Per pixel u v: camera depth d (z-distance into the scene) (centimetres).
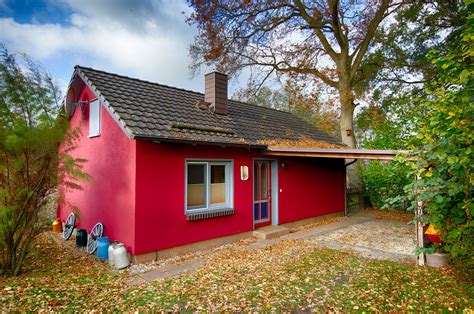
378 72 1831
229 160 909
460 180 448
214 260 709
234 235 911
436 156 441
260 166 1052
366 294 491
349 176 1653
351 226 1148
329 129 2044
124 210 717
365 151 814
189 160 802
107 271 636
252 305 464
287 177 1124
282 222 1091
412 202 533
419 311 427
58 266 671
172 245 745
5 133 570
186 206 788
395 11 1606
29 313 435
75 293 511
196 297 495
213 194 880
